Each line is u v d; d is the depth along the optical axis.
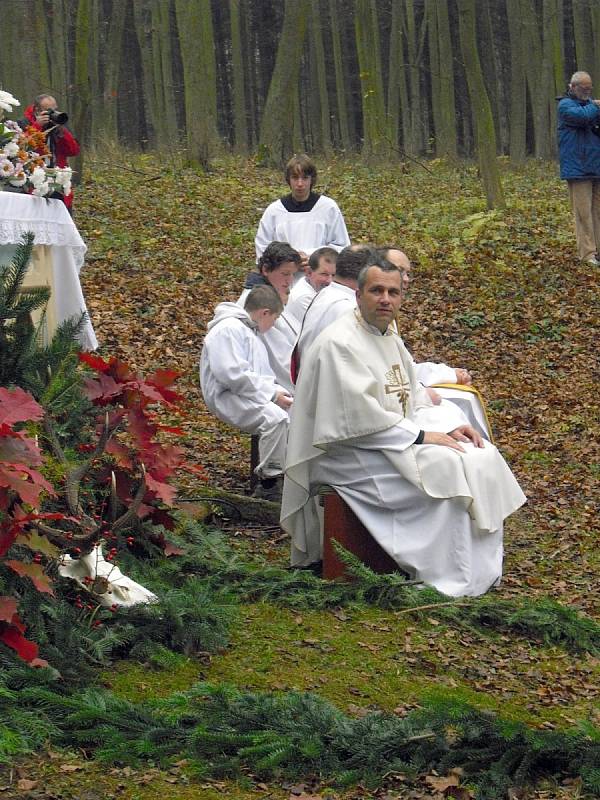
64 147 12.20
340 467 6.62
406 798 3.99
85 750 4.11
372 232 17.38
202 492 7.66
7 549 4.31
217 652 5.20
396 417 6.54
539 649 5.93
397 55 33.03
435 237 17.00
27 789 3.70
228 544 7.05
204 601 5.48
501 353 12.80
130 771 3.96
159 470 5.42
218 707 4.42
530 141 40.41
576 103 15.28
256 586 6.10
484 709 4.92
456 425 6.75
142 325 12.33
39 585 4.41
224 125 44.50
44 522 5.03
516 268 15.26
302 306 8.58
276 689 4.89
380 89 29.31
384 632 5.76
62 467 5.18
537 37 35.03
